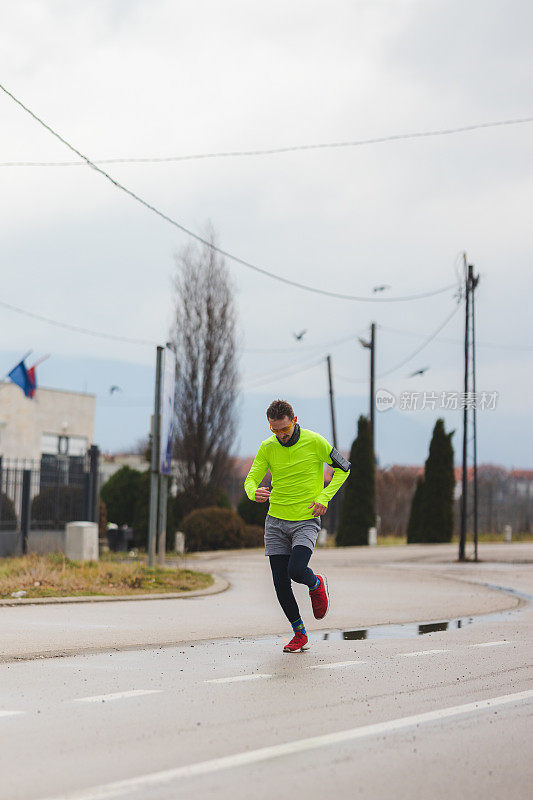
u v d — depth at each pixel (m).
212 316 65.06
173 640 15.89
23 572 27.45
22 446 76.69
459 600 24.67
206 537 57.53
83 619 18.64
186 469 64.81
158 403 32.00
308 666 13.24
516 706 10.63
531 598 26.09
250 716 9.86
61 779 7.53
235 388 66.00
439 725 9.62
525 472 77.62
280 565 14.73
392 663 13.65
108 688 11.38
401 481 84.88
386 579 31.97
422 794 7.40
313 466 14.56
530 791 7.55
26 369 49.19
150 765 7.98
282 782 7.59
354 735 9.09
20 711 10.02
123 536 57.94
